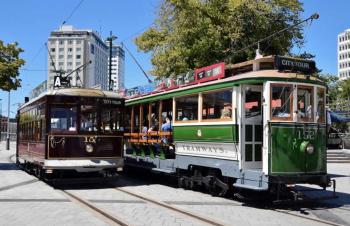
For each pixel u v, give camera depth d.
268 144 11.73
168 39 25.11
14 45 22.91
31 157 19.00
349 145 36.28
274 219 10.35
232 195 13.79
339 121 35.66
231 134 12.66
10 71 22.38
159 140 16.78
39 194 14.06
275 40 24.44
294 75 12.31
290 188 12.00
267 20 24.31
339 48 159.50
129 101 19.69
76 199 13.03
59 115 15.89
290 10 24.83
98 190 15.20
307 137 12.20
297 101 12.24
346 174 21.92
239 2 22.98
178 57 24.47
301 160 12.02
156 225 9.46
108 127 16.45
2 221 9.84
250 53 23.81
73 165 15.80
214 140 13.47
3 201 12.58
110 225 9.49
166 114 16.97
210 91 13.76
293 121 12.04
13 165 26.61
